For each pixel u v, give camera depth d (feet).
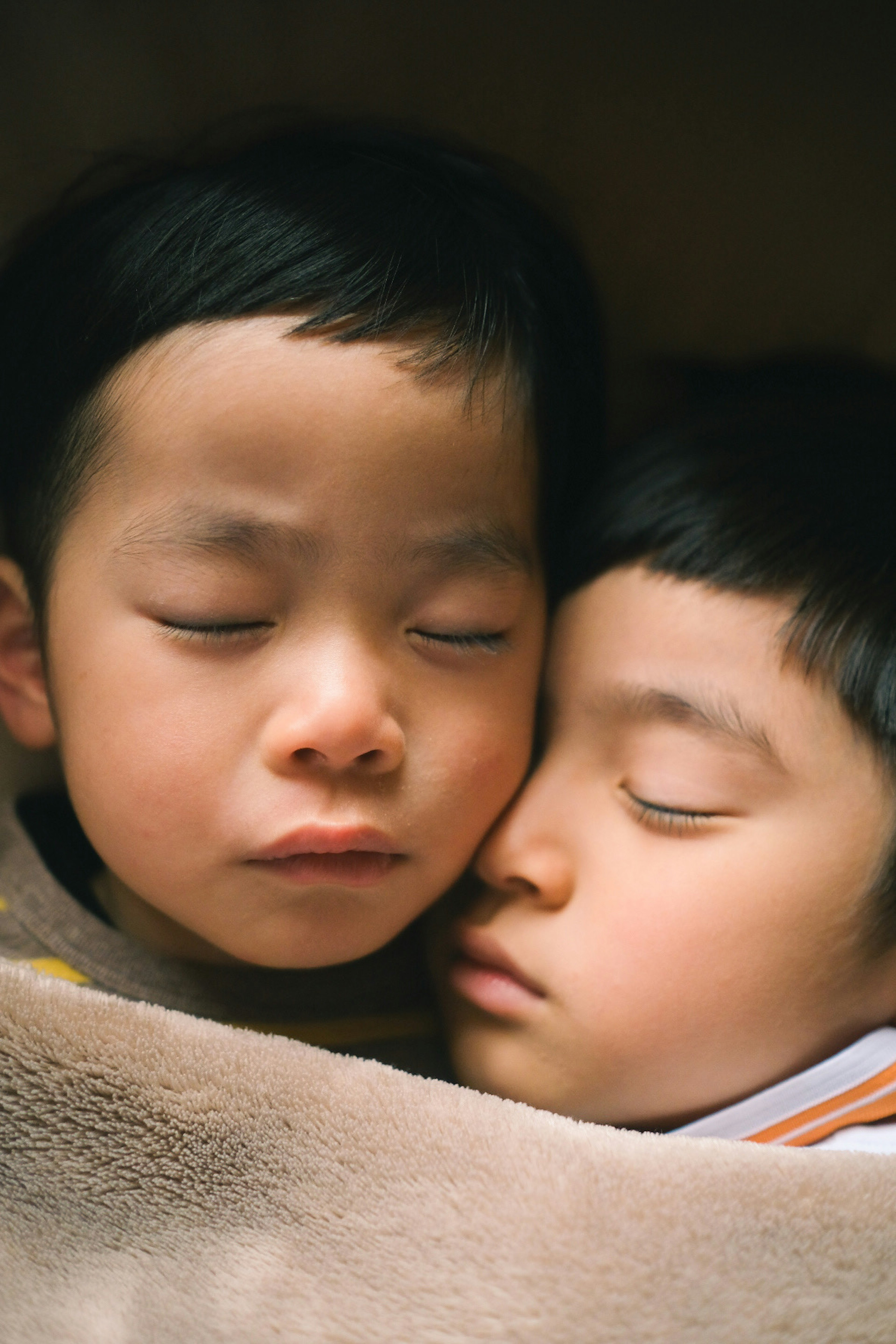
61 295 1.98
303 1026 2.19
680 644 1.95
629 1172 1.46
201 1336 1.39
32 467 2.01
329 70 2.40
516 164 2.48
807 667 1.89
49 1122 1.52
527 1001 1.96
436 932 2.16
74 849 2.43
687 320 2.62
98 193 2.41
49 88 2.34
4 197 2.40
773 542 2.01
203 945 2.17
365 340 1.77
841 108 2.41
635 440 2.41
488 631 1.90
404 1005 2.30
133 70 2.36
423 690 1.85
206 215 1.90
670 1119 1.97
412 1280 1.39
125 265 1.89
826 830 1.87
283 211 1.90
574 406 2.22
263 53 2.38
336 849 1.75
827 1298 1.36
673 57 2.38
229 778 1.76
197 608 1.74
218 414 1.72
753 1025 1.88
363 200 1.97
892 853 1.88
